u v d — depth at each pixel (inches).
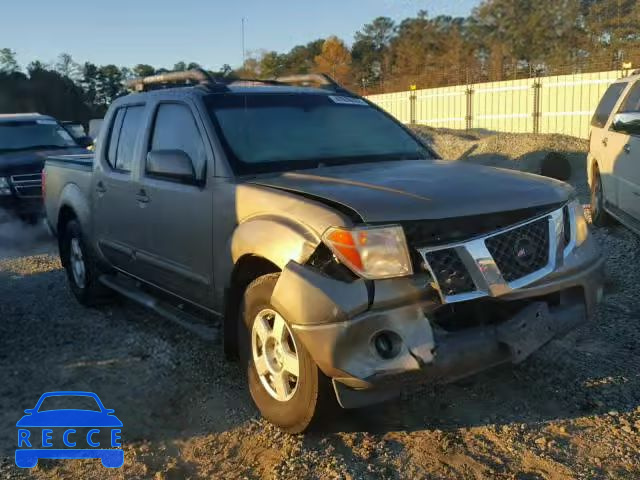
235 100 181.3
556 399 150.4
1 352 198.7
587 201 428.8
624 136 294.8
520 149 652.1
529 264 134.0
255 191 148.6
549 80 989.2
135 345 199.9
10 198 409.1
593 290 146.2
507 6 1763.0
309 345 124.1
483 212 129.9
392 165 168.6
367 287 121.8
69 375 179.3
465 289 126.3
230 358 162.1
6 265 321.4
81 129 778.8
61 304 250.4
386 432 140.0
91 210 228.5
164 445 141.1
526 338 131.3
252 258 146.7
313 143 178.2
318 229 128.2
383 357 122.3
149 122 197.6
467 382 160.2
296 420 134.6
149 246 192.2
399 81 1477.6
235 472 128.8
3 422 153.4
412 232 126.5
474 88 1091.9
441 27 1892.2
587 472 122.3
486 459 127.8
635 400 148.1
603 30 1544.0
